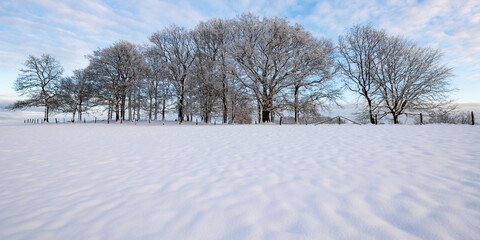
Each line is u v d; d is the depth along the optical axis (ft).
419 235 6.30
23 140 33.09
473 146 17.42
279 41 78.13
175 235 6.85
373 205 8.20
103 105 121.39
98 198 10.18
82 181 12.90
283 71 81.00
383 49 75.97
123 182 12.47
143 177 13.32
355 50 81.76
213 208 8.61
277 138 29.01
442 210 7.48
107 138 34.60
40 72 115.03
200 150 22.08
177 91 114.11
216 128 51.98
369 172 12.14
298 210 8.14
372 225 6.90
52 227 7.65
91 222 7.90
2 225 7.85
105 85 112.47
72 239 6.86
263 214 7.96
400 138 23.71
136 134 40.22
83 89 129.70
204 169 14.74
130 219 7.99
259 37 79.71
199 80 99.50
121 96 116.67
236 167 14.94
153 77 118.01
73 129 57.26
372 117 79.56
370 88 80.33
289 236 6.57
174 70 109.09
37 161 18.53
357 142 22.74
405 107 74.38
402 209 7.74
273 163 15.57
